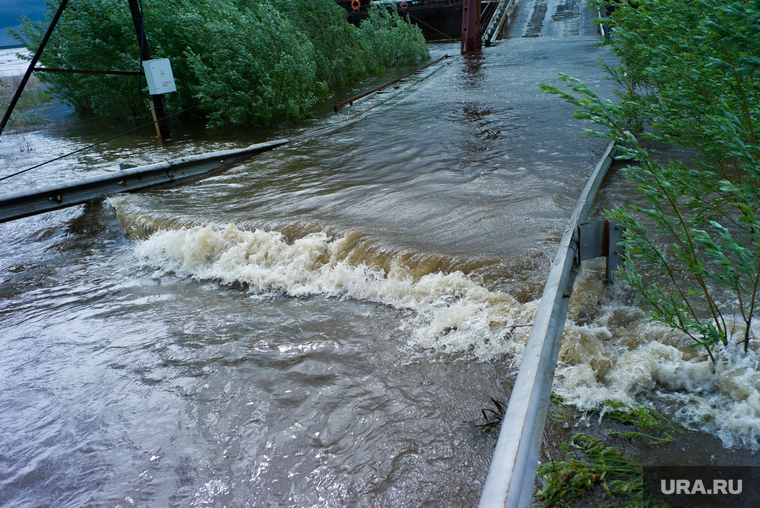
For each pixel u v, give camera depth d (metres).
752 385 2.70
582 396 2.93
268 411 3.35
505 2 38.00
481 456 2.73
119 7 15.35
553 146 8.34
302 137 11.46
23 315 5.31
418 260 4.75
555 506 2.25
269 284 5.37
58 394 3.86
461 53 25.36
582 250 3.71
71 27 15.92
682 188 2.66
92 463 3.12
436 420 3.05
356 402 3.32
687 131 2.91
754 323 3.12
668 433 2.59
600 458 2.49
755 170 2.05
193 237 6.25
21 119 18.69
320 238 5.58
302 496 2.66
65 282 6.07
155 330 4.66
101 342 4.57
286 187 7.97
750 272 2.19
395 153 9.16
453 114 11.88
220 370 3.89
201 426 3.30
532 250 4.62
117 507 2.76
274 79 13.55
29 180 9.98
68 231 7.64
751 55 1.73
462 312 4.05
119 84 16.12
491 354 3.61
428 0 37.41
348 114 13.73
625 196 5.68
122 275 6.14
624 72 7.14
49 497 2.90
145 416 3.48
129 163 9.38
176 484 2.87
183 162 9.41
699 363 2.92
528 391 2.00
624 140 2.32
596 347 3.24
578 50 22.03
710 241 2.17
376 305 4.61
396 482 2.65
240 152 10.27
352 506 2.55
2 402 3.84
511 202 5.96
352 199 6.87
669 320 2.80
